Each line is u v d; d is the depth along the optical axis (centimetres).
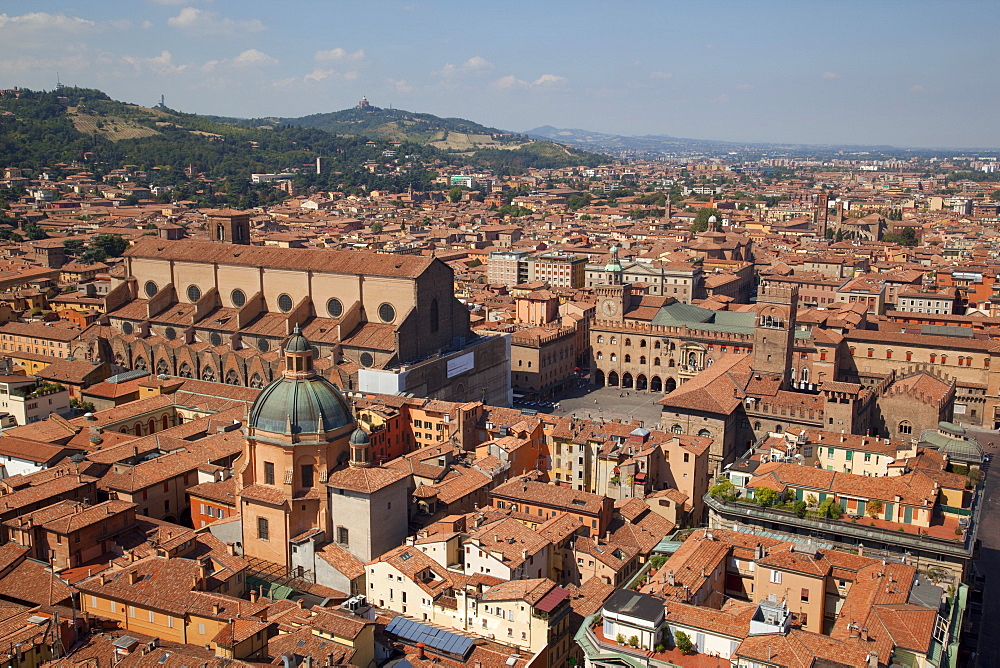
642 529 16400
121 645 11294
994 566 17025
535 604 12875
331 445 15512
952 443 17200
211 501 16700
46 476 16638
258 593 14350
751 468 16588
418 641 12412
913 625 10700
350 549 15450
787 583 12850
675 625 11131
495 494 16900
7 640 11162
